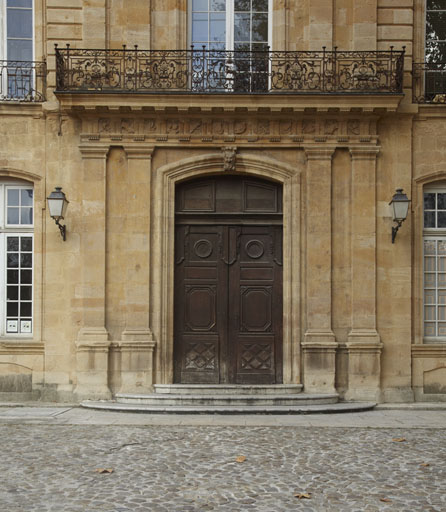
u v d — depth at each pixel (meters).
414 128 12.15
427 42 12.50
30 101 12.09
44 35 12.29
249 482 6.39
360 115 11.80
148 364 11.68
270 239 12.38
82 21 12.10
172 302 12.00
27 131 12.09
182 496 5.93
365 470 6.85
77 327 11.84
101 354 11.64
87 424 9.46
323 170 11.92
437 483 6.38
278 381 12.22
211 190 12.40
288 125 11.95
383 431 9.05
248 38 12.48
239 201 12.39
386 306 11.91
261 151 12.05
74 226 11.98
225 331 12.30
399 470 6.86
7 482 6.34
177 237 12.34
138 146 11.90
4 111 12.03
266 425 9.44
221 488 6.18
